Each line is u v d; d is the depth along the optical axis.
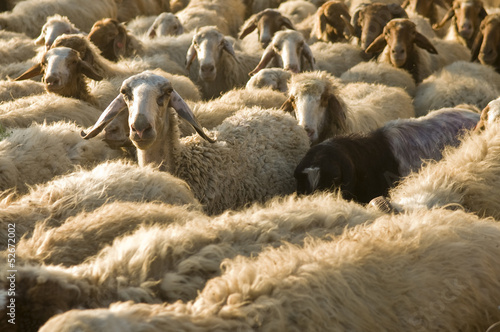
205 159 10.70
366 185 11.23
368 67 19.23
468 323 5.93
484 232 6.51
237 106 14.12
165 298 5.57
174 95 10.30
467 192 8.48
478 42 21.53
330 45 22.47
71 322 4.20
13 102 13.55
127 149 11.73
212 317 4.67
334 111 13.19
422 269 5.80
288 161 11.76
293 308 5.03
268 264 5.27
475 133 10.23
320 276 5.24
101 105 14.81
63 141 10.88
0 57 19.38
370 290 5.47
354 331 5.19
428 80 19.25
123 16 29.95
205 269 5.85
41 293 5.21
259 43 23.67
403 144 11.77
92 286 5.46
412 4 28.31
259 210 7.40
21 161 10.11
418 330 5.57
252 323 4.76
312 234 6.66
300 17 29.39
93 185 8.43
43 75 15.38
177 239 6.08
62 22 20.17
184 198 9.15
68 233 6.91
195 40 19.69
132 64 17.84
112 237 6.98
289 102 13.40
